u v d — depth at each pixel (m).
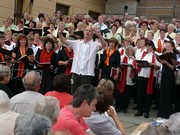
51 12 15.89
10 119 3.02
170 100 6.73
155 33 9.31
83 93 2.89
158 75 7.18
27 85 3.84
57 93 3.99
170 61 6.60
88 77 6.31
